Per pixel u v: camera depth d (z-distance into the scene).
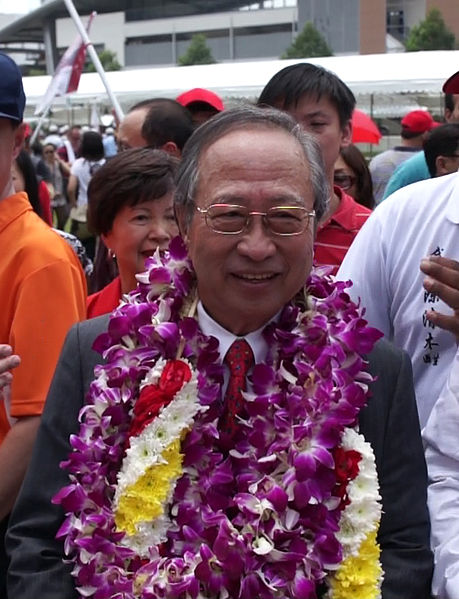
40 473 2.22
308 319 2.18
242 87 14.66
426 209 2.71
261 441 2.09
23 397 2.59
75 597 2.14
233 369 2.19
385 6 71.06
